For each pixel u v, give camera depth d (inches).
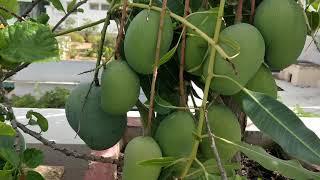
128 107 21.1
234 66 17.0
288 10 19.0
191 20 19.7
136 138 19.2
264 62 20.0
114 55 21.4
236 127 20.6
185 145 19.4
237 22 19.3
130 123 55.6
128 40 19.6
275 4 19.1
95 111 23.9
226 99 24.6
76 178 49.5
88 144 24.9
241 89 18.4
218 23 17.3
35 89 126.4
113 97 20.6
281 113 17.3
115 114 21.5
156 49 18.7
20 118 62.5
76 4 29.8
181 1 23.0
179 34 20.7
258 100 17.8
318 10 24.2
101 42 22.6
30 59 19.7
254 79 19.8
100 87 23.5
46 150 50.6
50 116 65.1
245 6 21.3
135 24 19.4
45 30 20.2
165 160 16.5
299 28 19.3
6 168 19.4
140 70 19.9
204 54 19.4
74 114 24.6
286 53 19.4
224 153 20.3
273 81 20.2
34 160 21.0
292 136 16.7
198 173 18.3
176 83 23.2
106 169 40.2
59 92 106.7
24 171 19.9
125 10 20.5
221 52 17.0
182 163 19.1
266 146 55.4
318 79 152.3
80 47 179.6
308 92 141.6
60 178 47.5
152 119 21.2
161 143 19.8
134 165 18.4
